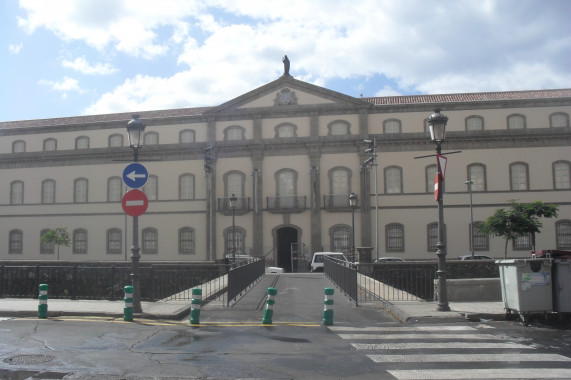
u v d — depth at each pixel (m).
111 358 8.29
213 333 10.52
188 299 15.64
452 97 41.97
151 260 42.16
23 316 12.97
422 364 7.92
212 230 39.78
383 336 10.23
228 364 7.90
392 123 40.75
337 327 11.37
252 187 41.41
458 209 39.25
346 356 8.45
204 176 42.12
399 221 39.66
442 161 13.83
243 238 41.09
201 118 42.69
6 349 8.94
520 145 39.03
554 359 8.22
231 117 42.19
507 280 12.04
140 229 42.72
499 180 39.00
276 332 10.69
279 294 17.97
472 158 39.41
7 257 45.00
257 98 41.97
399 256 39.44
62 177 44.56
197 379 7.07
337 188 40.59
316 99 41.34
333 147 40.88
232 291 15.43
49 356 8.42
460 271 19.88
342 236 40.25
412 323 11.88
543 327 11.27
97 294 19.89
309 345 9.33
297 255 40.28
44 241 41.75
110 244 43.28
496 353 8.66
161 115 44.62
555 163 38.66
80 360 8.16
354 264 15.63
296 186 40.94
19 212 45.06
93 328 11.02
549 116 39.38
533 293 11.47
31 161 45.06
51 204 44.50
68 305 14.23
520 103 39.53
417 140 39.69
